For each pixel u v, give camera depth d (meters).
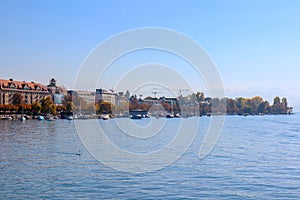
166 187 30.53
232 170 37.78
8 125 121.19
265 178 34.06
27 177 33.81
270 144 65.06
